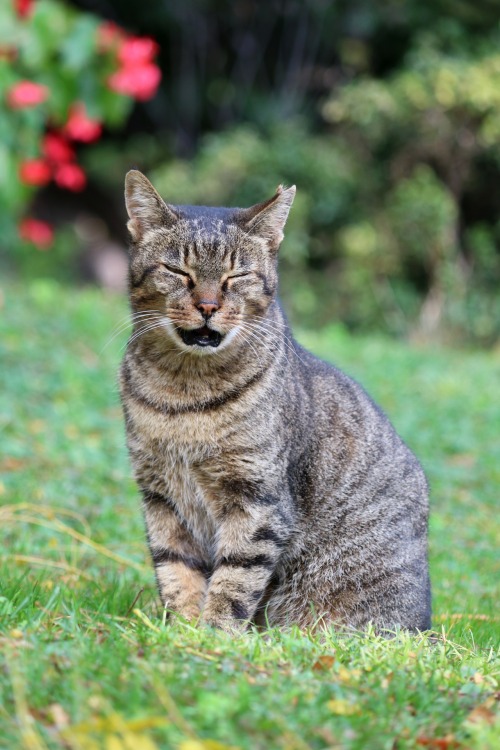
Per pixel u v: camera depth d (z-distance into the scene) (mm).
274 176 24156
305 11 28469
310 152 24344
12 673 4434
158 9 29703
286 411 6645
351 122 24406
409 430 13977
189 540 6785
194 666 4789
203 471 6523
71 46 14914
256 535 6477
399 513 7184
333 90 26844
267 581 6559
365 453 7113
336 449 7008
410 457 7484
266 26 29422
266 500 6488
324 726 4238
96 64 15477
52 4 15039
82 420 12680
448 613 7855
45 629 5414
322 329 24031
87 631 5449
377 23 26812
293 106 28328
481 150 23750
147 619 5695
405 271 24453
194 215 6773
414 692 4742
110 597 6918
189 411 6441
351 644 5656
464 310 23781
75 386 14016
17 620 5805
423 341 23500
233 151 24547
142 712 4172
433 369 18234
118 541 8938
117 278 31484
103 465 11117
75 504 9781
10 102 15453
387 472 7188
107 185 31609
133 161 30484
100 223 33469
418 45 25203
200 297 6441
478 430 14703
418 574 7246
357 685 4793
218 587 6430
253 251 6762
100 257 32062
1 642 4996
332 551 7000
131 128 31734
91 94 15523
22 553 8203
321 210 24172
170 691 4410
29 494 9828
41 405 13242
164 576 6699
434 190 23453
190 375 6469
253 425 6434
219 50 30391
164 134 30922
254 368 6539
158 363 6574
